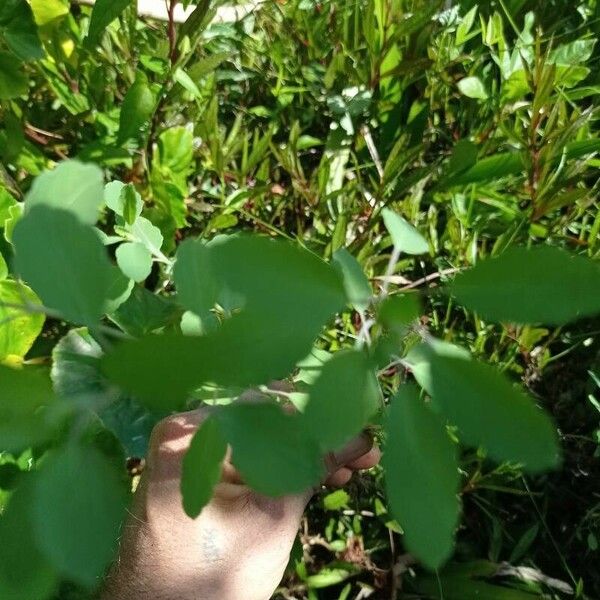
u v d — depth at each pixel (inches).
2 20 25.1
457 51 34.6
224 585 20.1
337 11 36.9
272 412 7.4
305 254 6.7
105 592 19.5
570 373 30.3
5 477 17.7
